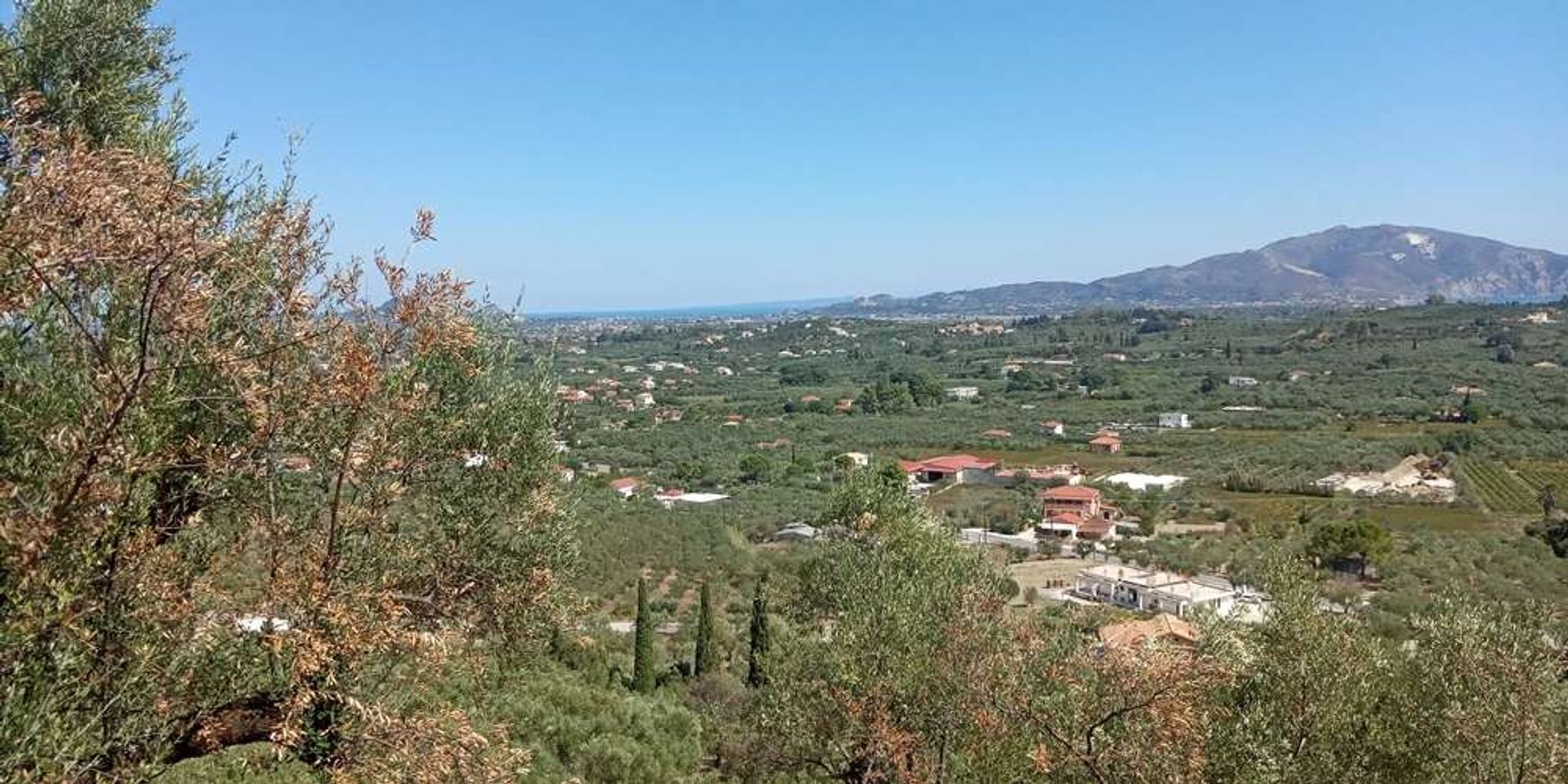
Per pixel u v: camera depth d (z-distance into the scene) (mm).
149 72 9156
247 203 8680
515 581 9305
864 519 16969
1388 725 11445
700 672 31500
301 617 6746
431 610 8656
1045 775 10891
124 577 6027
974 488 82250
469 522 9062
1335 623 11875
